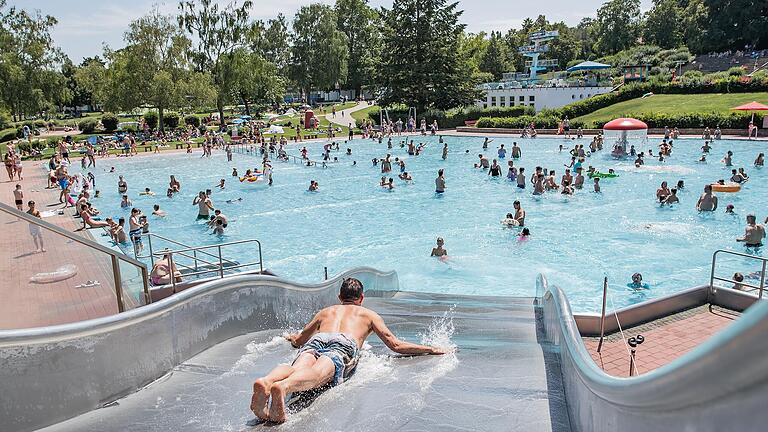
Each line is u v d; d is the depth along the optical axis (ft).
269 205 78.33
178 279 38.24
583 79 206.90
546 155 119.75
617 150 111.04
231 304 18.90
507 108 196.65
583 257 51.80
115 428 11.93
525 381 13.78
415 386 13.48
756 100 156.97
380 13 207.82
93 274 19.03
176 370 15.55
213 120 246.68
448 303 30.60
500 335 20.76
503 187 86.58
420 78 200.75
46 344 12.10
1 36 178.19
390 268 50.90
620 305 40.63
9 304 16.84
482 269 49.78
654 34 335.26
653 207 69.26
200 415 12.30
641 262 49.75
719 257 50.21
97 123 217.97
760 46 277.03
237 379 14.42
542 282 28.45
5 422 11.52
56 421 12.39
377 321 16.08
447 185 90.02
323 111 276.21
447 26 201.16
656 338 29.01
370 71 213.87
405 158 122.62
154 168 116.98
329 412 12.03
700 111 152.15
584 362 10.59
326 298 26.89
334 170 108.78
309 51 316.81
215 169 114.42
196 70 205.36
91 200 82.64
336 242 59.98
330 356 13.74
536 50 251.60
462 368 14.90
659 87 183.62
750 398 3.54
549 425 11.33
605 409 8.33
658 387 4.94
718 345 3.57
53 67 189.67
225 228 65.98
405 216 70.54
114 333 13.61
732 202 69.67
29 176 101.86
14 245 16.79
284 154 125.18
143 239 56.24
